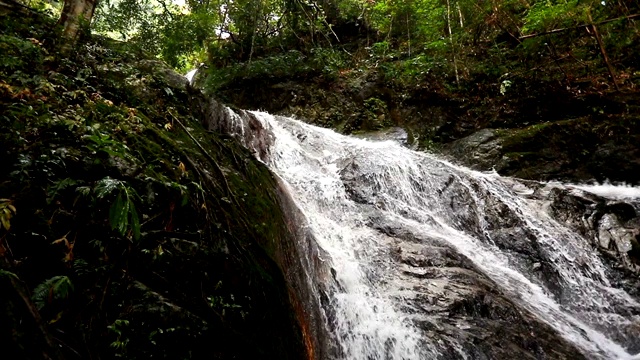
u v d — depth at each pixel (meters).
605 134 8.32
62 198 2.25
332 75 11.92
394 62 12.74
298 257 4.13
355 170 7.26
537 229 6.21
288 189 5.48
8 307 1.43
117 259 2.25
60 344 1.77
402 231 5.70
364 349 3.79
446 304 4.12
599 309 5.07
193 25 10.38
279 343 2.89
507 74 10.13
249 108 11.78
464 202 6.96
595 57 9.66
